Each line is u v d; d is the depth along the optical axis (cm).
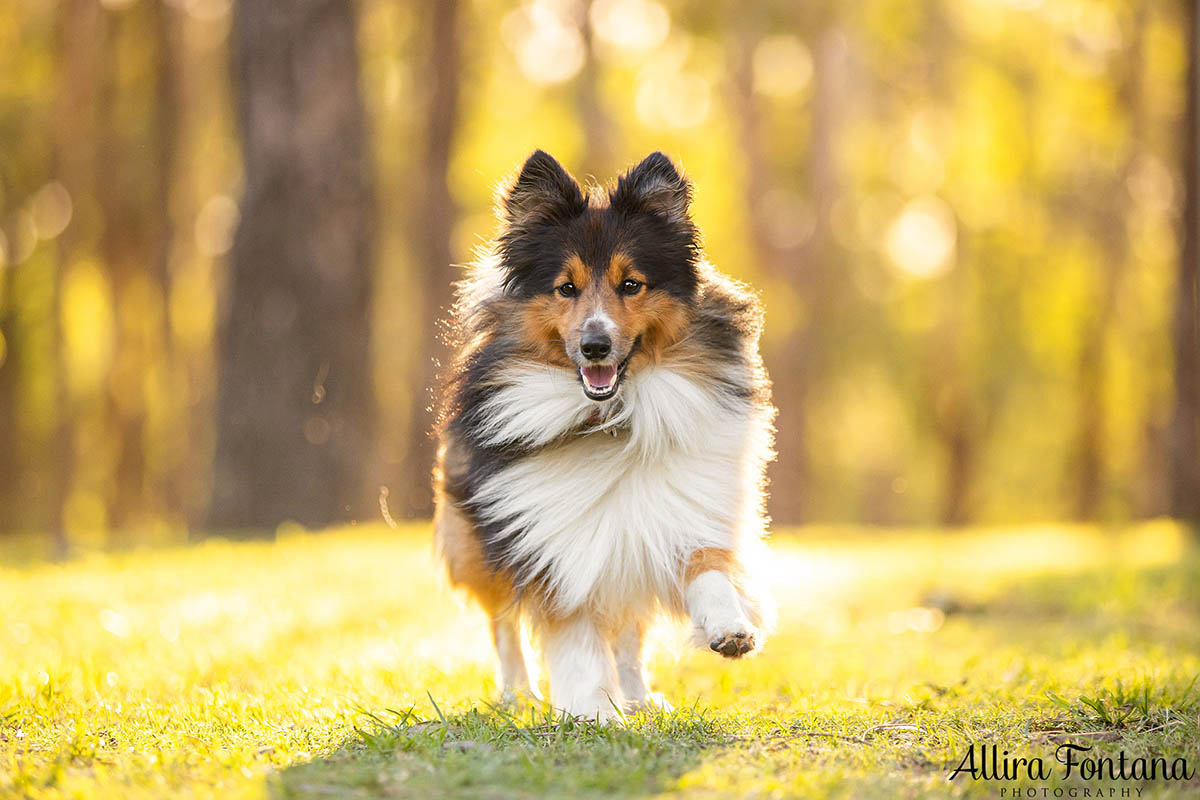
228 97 2489
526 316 571
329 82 1633
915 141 2803
